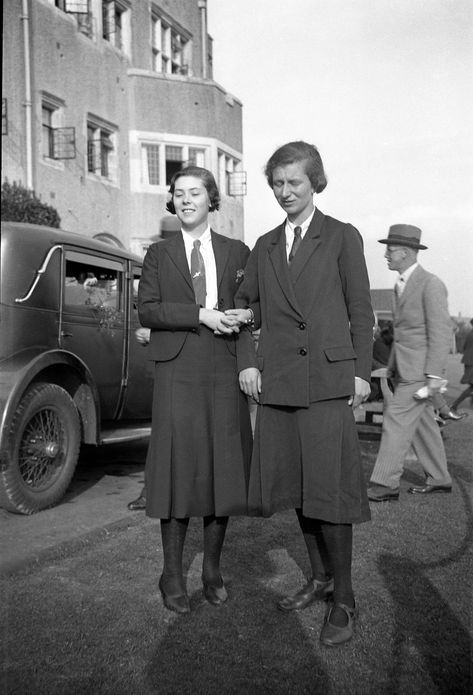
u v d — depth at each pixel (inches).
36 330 144.3
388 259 139.3
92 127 345.7
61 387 142.9
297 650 77.7
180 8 361.1
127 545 115.4
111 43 348.8
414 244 135.2
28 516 132.0
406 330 138.6
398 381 140.6
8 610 87.5
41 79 315.9
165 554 91.4
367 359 81.9
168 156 362.3
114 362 169.5
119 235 359.9
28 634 81.1
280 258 86.0
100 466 189.2
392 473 138.3
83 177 339.6
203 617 86.6
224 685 70.1
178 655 76.7
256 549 112.4
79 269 159.0
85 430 151.0
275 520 129.3
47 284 147.3
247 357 90.2
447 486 144.5
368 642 78.8
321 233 85.0
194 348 91.4
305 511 82.3
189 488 88.6
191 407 90.1
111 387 169.2
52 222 192.5
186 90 360.5
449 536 113.3
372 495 138.0
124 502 145.7
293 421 85.8
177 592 89.5
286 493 86.4
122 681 71.3
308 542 89.9
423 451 144.3
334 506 80.0
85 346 159.0
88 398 150.5
